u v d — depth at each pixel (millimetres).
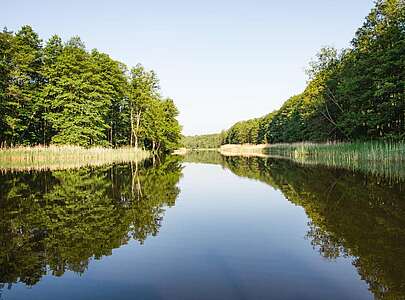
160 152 76312
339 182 17922
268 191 16703
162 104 72375
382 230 8812
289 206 12766
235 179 22422
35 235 9000
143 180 21219
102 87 47469
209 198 14922
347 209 11453
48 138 47969
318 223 9930
